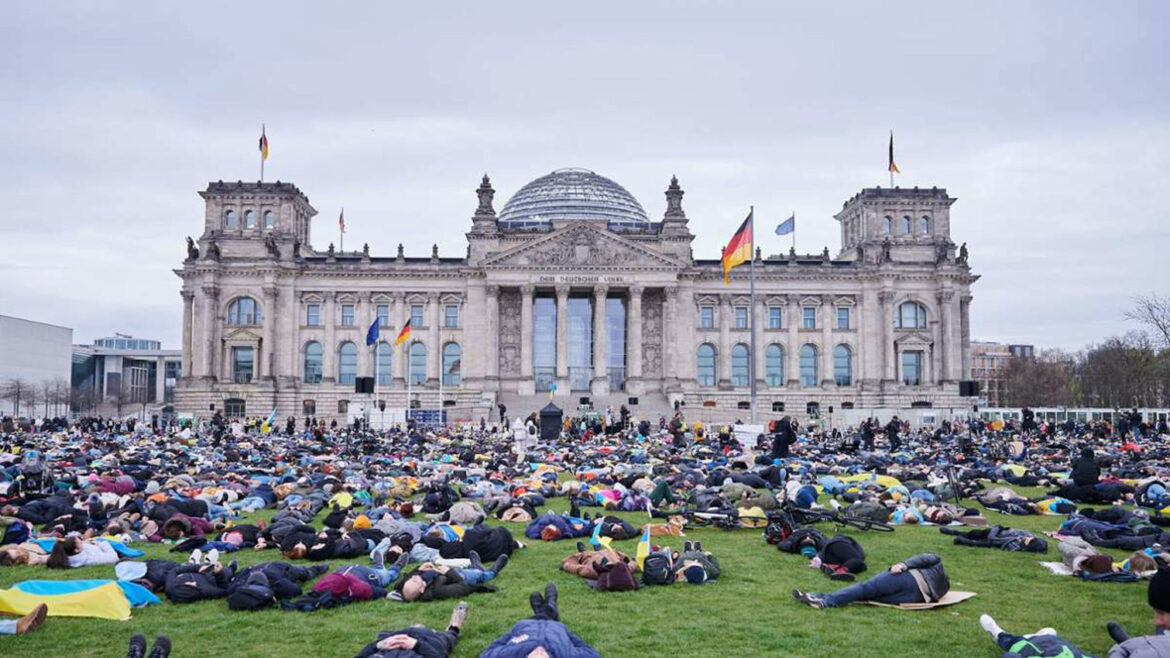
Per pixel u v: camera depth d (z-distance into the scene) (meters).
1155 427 131.62
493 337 166.38
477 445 89.25
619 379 172.75
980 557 32.62
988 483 59.50
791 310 174.00
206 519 39.66
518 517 42.00
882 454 78.06
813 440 106.94
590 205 199.50
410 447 87.06
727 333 173.38
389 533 34.66
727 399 171.62
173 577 26.22
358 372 170.50
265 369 166.12
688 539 36.50
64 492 44.94
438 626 23.09
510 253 165.38
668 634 22.45
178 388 163.88
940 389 171.25
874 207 178.12
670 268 167.00
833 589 27.47
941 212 179.25
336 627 23.09
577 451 82.31
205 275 165.88
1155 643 17.28
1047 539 36.66
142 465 61.91
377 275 171.50
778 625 23.23
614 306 174.50
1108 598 26.36
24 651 21.12
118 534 36.03
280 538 34.19
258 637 22.30
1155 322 175.38
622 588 26.92
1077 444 92.38
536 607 22.16
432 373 170.12
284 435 119.12
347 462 69.00
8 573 29.59
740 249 98.50
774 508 41.44
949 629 22.92
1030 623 23.62
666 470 62.72
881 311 173.38
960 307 176.00
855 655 20.89
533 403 161.62
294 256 172.50
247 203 173.25
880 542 35.81
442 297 171.88
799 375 173.50
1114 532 35.34
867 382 172.38
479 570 28.00
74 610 23.84
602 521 37.31
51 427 125.62
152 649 19.67
